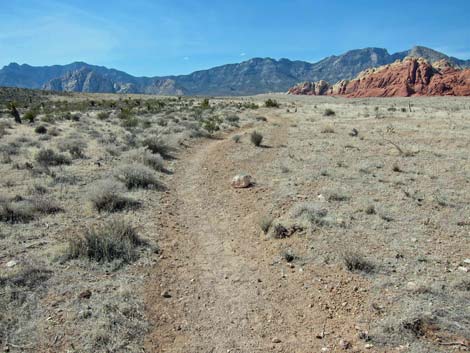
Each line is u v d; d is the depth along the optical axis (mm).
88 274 6180
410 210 9023
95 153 15844
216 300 5711
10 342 4496
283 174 12984
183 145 19234
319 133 22922
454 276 5922
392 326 4758
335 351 4508
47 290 5637
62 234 7684
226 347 4695
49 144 18031
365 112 37125
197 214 9625
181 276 6418
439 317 4871
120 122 27969
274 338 4828
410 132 21672
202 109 44469
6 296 5352
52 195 10016
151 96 113688
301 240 7488
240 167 14656
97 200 9305
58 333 4695
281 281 6172
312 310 5363
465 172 12453
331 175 12500
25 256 6617
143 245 7426
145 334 4867
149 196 10594
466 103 61594
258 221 8734
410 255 6699
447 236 7523
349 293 5645
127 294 5652
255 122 31547
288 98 113875
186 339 4832
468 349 4312
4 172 12180
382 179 11797
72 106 56531
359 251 6879
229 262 6953
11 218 8234
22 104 59062
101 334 4684
